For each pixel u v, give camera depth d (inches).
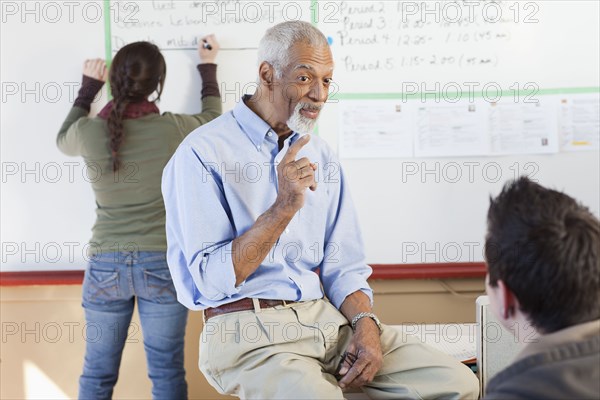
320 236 69.3
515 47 88.8
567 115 89.8
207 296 61.1
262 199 65.4
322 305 66.1
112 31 87.4
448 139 89.4
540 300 36.9
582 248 36.6
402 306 91.1
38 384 91.0
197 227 61.6
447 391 57.3
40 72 87.7
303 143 58.9
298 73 63.4
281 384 56.4
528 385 33.9
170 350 82.9
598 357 35.0
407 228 90.4
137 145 81.2
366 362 59.7
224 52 87.7
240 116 66.1
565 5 88.7
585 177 90.6
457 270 90.2
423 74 88.7
